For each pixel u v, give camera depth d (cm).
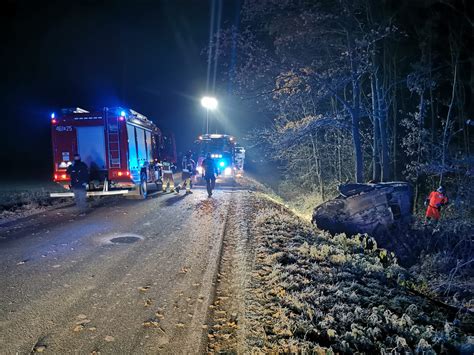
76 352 404
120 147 1327
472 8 1487
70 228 969
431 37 1600
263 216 1078
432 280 865
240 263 680
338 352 418
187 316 488
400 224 1099
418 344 448
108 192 1334
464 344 487
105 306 511
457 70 1642
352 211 1139
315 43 1516
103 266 670
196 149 2250
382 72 1814
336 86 1569
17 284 581
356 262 756
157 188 1880
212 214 1173
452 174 1705
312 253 748
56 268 657
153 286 582
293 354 402
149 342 427
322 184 2058
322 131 2125
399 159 1945
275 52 1494
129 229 962
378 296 600
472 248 997
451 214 1414
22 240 842
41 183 2241
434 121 1797
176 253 753
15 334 436
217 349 420
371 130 1964
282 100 1689
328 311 512
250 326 456
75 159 1254
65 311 494
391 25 1555
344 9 1471
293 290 563
